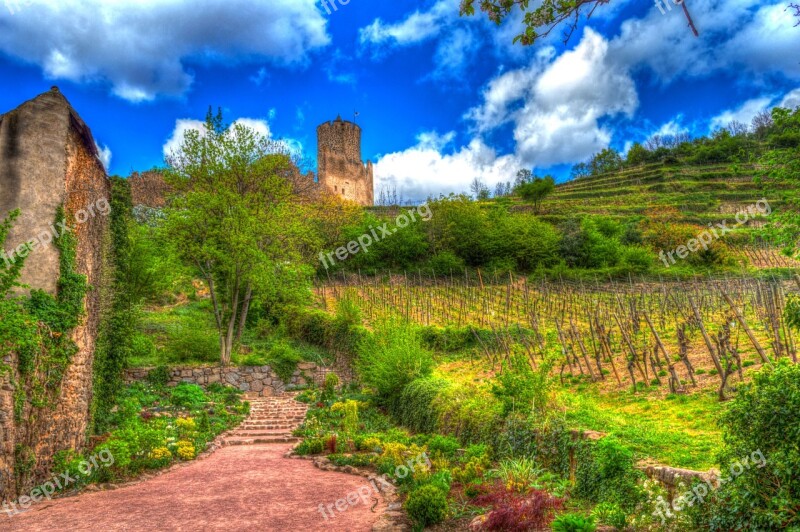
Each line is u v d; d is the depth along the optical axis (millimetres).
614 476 7566
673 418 10914
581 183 95500
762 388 5793
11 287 9820
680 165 90875
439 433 13555
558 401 11188
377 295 35000
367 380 20828
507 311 28688
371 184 101625
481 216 50312
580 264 45719
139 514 8266
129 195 15930
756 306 21984
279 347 25750
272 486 10164
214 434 15914
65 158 10820
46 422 9906
